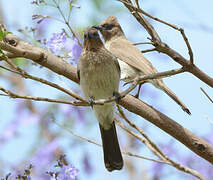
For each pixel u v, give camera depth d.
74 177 8.73
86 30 10.32
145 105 9.09
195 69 8.19
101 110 10.45
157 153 8.73
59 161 8.89
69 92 7.95
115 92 10.27
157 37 8.55
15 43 9.01
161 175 12.19
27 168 8.86
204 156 8.78
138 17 8.68
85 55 10.08
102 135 10.86
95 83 10.08
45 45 10.06
